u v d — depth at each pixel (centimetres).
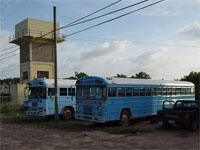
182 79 2845
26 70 3838
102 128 1246
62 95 1647
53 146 821
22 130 1209
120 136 1016
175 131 1140
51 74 3966
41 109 1545
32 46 3759
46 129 1245
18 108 2277
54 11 1666
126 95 1327
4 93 3741
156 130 1173
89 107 1287
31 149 776
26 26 3672
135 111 1376
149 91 1494
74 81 1764
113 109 1240
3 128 1288
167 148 779
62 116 1689
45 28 3831
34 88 1623
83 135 1047
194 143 859
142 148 780
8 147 806
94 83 1266
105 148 784
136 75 4150
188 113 1123
